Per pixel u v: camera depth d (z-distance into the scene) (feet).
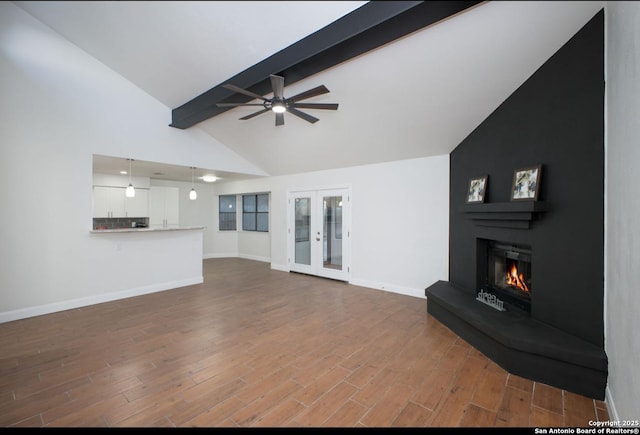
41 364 8.36
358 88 10.86
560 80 8.00
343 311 13.06
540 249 8.75
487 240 11.88
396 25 7.14
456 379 7.72
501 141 10.38
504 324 8.71
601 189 7.01
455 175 13.52
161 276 16.49
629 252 5.45
